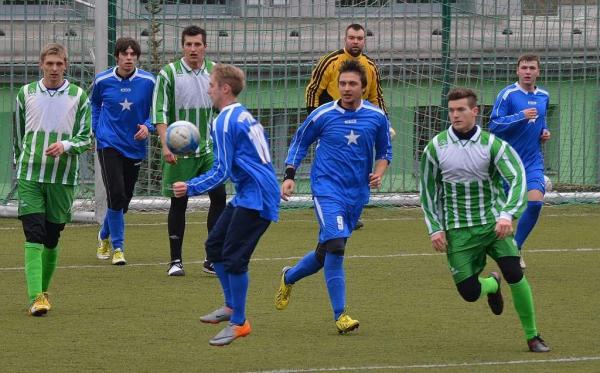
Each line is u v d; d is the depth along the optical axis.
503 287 22.67
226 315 17.59
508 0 36.16
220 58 36.47
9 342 17.67
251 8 36.62
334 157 18.67
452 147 17.11
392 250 27.28
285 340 17.92
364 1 36.66
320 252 18.73
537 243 28.62
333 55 27.56
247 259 16.91
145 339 17.94
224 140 16.67
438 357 16.73
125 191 25.66
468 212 17.25
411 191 36.28
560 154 36.94
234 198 17.48
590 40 37.41
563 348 17.33
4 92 35.38
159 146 34.25
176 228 23.83
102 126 25.08
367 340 17.94
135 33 35.12
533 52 37.34
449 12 35.53
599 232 30.56
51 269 20.73
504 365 16.19
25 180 19.91
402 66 36.50
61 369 15.98
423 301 21.22
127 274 24.00
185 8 36.47
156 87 24.09
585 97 36.41
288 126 36.28
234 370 15.93
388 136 19.17
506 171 16.95
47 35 35.31
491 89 37.03
